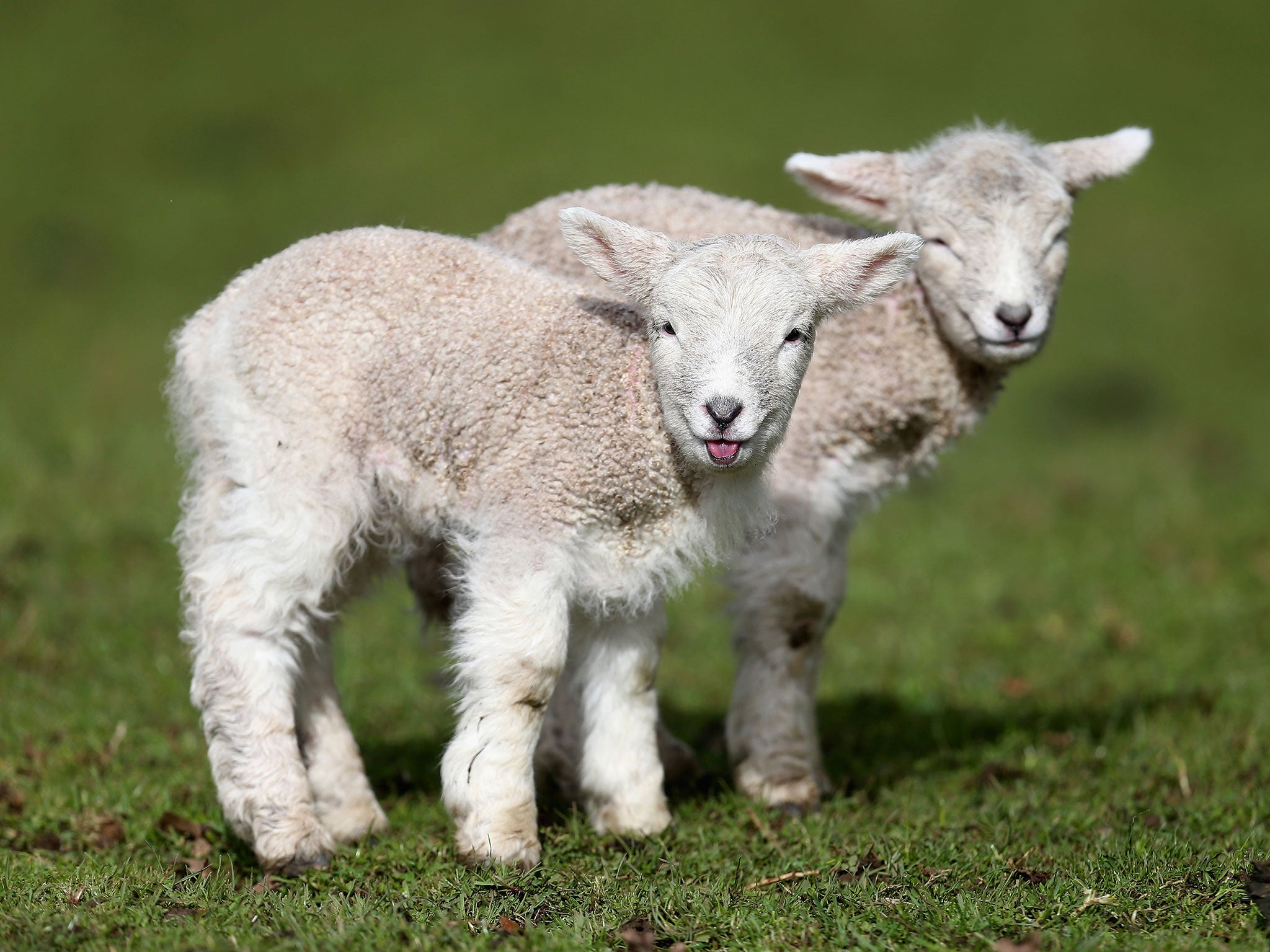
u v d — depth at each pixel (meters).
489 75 47.66
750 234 10.41
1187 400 33.16
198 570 10.74
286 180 40.78
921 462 13.16
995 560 21.59
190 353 11.20
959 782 12.98
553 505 10.09
